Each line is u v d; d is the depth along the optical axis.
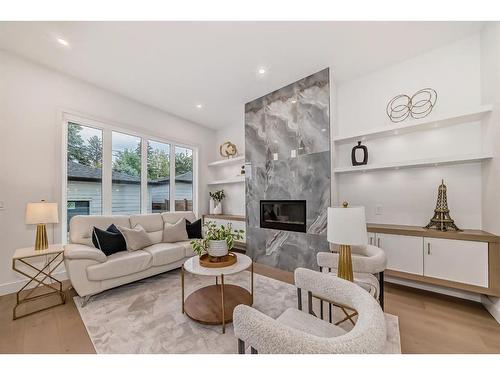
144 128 3.93
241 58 2.67
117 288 2.58
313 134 3.12
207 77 3.11
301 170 3.24
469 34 2.33
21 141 2.60
